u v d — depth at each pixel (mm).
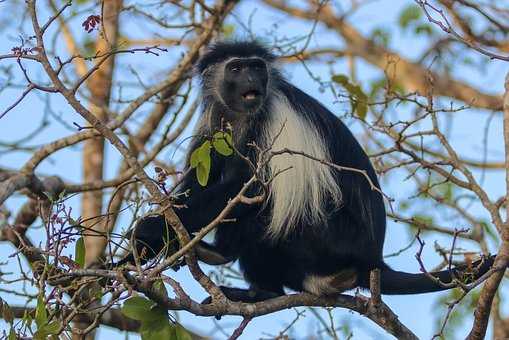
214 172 10570
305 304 9055
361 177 10406
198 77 11617
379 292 8820
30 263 8656
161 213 7520
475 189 8844
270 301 8594
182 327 7246
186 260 7754
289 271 10023
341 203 10281
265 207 10102
